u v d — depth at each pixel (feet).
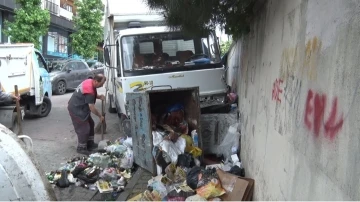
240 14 17.61
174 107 20.84
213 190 13.98
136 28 23.80
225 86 23.44
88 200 16.02
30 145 8.23
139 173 18.80
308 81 8.05
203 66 23.02
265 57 14.01
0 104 27.12
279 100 10.95
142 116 18.74
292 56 9.70
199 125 19.40
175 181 16.25
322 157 6.81
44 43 87.20
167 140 18.16
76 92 22.99
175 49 23.59
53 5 91.35
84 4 85.25
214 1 15.47
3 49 27.25
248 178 14.71
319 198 6.82
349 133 5.67
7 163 7.07
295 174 8.56
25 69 30.76
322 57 7.20
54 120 34.96
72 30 102.73
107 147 22.17
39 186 7.30
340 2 6.41
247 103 18.26
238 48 23.39
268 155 12.04
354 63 5.63
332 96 6.53
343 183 5.78
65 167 19.19
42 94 34.35
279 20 11.84
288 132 9.52
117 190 16.89
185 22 17.26
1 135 7.41
